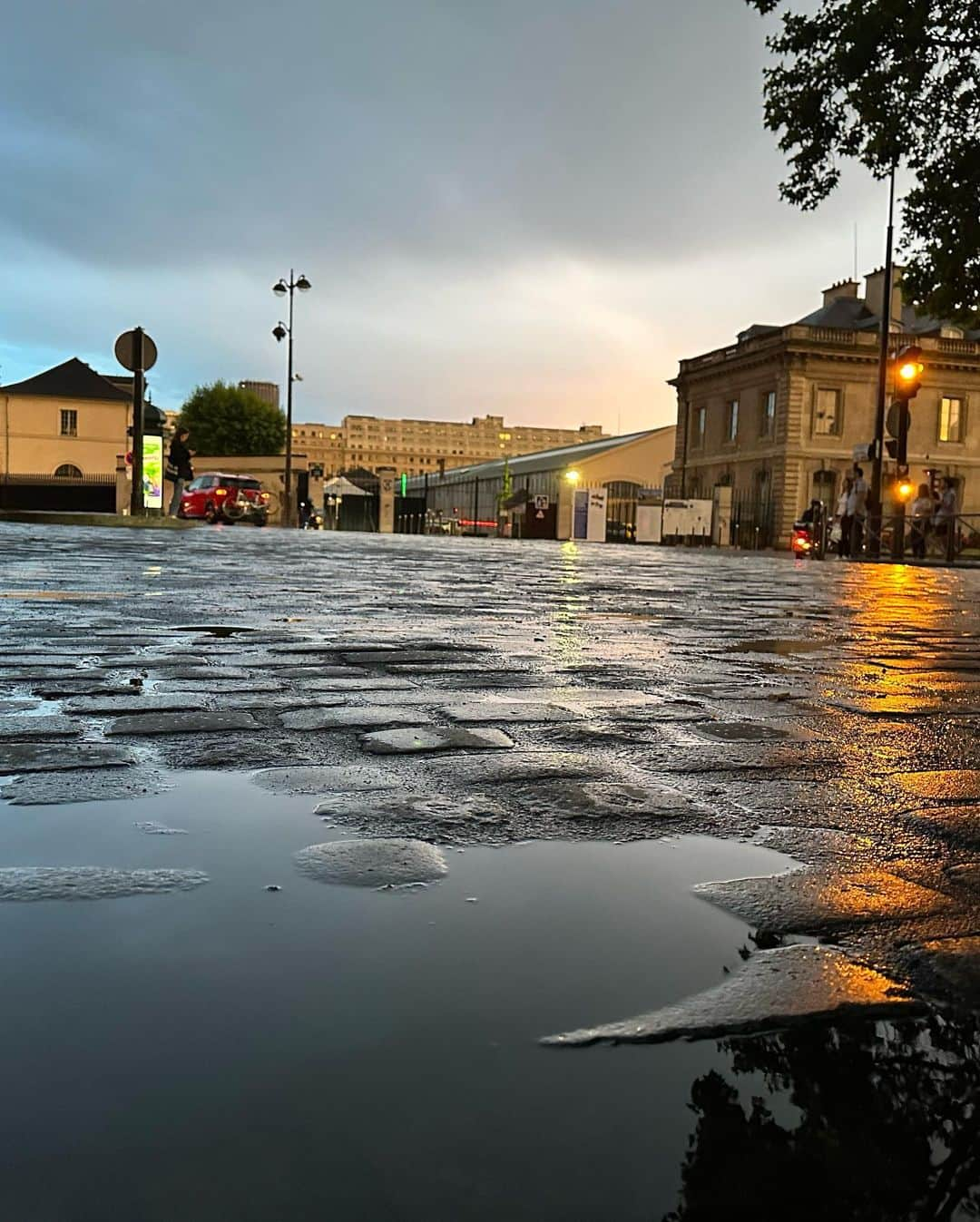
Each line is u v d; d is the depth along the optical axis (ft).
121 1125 2.58
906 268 57.06
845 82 53.31
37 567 26.73
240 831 5.39
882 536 71.67
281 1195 2.32
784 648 15.38
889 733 8.80
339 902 4.32
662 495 178.29
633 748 7.88
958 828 5.88
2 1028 3.09
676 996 3.47
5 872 4.62
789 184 57.77
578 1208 2.30
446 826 5.60
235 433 214.69
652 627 17.80
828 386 139.95
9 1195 2.30
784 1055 3.08
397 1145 2.52
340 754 7.38
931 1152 2.56
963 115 53.21
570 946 3.90
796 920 4.32
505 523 159.53
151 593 20.34
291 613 17.54
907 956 3.96
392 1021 3.20
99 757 7.09
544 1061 2.97
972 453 146.82
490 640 14.74
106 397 199.00
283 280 130.93
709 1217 2.28
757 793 6.60
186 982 3.46
